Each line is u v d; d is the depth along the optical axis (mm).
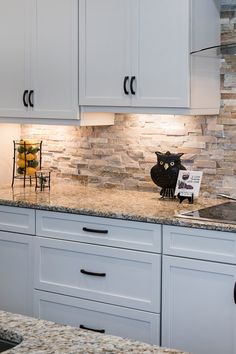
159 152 3742
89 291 3391
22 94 4016
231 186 3654
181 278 3070
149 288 3176
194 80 3379
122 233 3250
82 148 4242
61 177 4363
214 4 3535
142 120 3947
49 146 4391
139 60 3492
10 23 4023
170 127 3840
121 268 3270
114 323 3318
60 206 3438
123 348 1462
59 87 3846
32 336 1538
